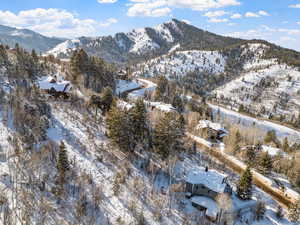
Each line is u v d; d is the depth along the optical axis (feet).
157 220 96.78
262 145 207.62
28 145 107.45
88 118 161.07
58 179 94.94
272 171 179.11
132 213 95.66
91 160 118.93
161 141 132.67
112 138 129.90
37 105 137.69
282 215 123.65
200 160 166.71
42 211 80.28
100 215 90.33
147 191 112.16
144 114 137.59
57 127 135.54
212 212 111.04
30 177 89.61
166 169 135.74
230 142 196.44
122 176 114.32
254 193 141.59
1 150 101.09
